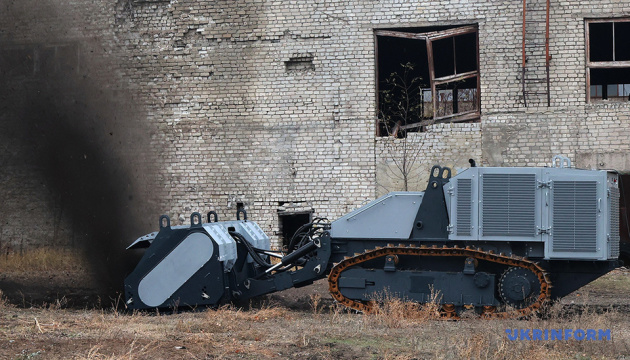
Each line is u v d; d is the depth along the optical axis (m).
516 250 12.20
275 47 22.72
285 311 12.48
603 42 25.11
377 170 22.23
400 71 26.39
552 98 21.50
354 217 12.68
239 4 22.91
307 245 12.94
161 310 12.66
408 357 8.77
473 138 21.86
